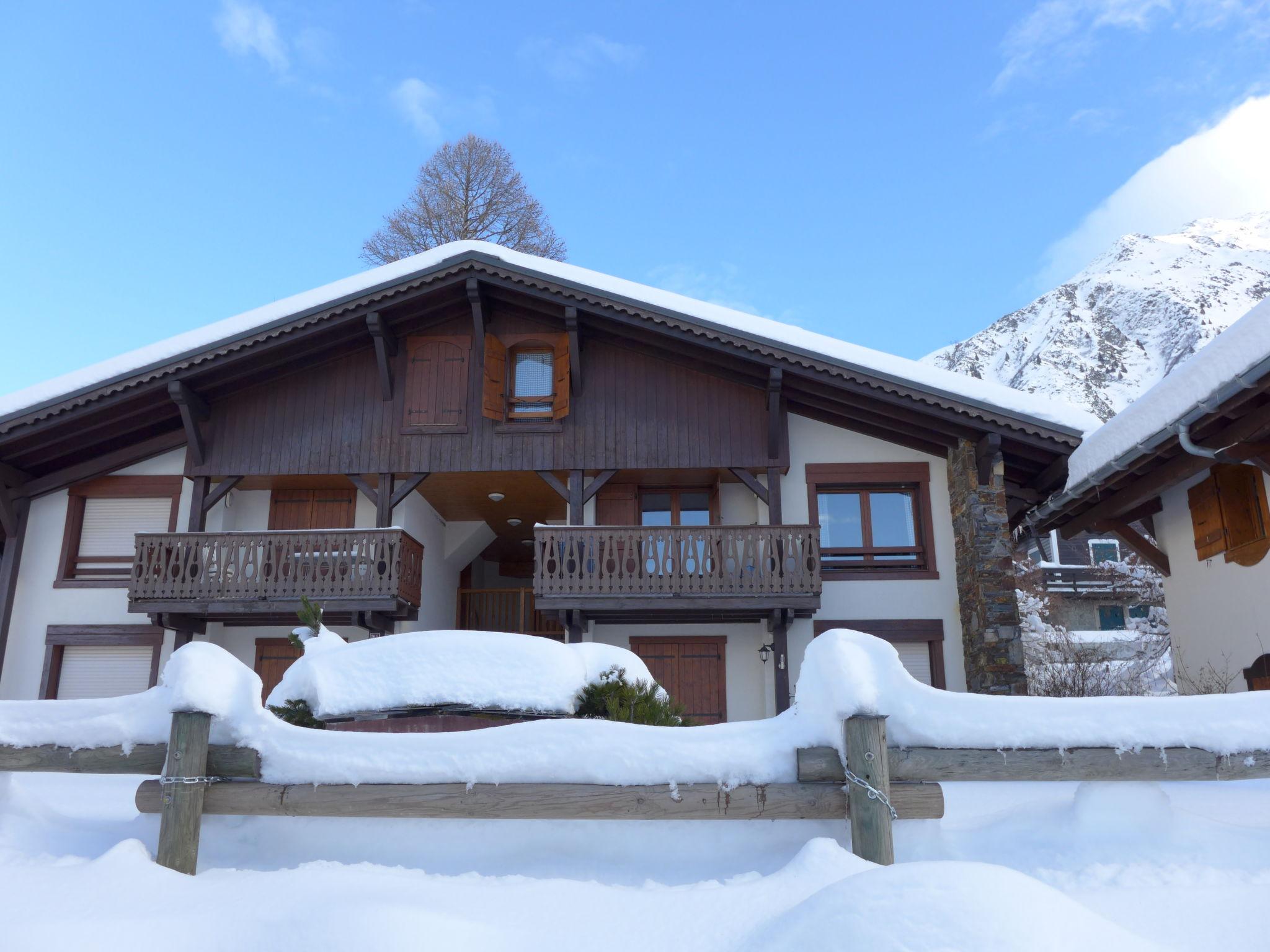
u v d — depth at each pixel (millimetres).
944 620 13430
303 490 14875
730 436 13734
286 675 5387
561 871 4062
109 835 4520
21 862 4270
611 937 3330
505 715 5035
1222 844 4051
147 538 13484
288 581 13258
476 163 29938
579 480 13711
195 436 13742
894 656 4145
